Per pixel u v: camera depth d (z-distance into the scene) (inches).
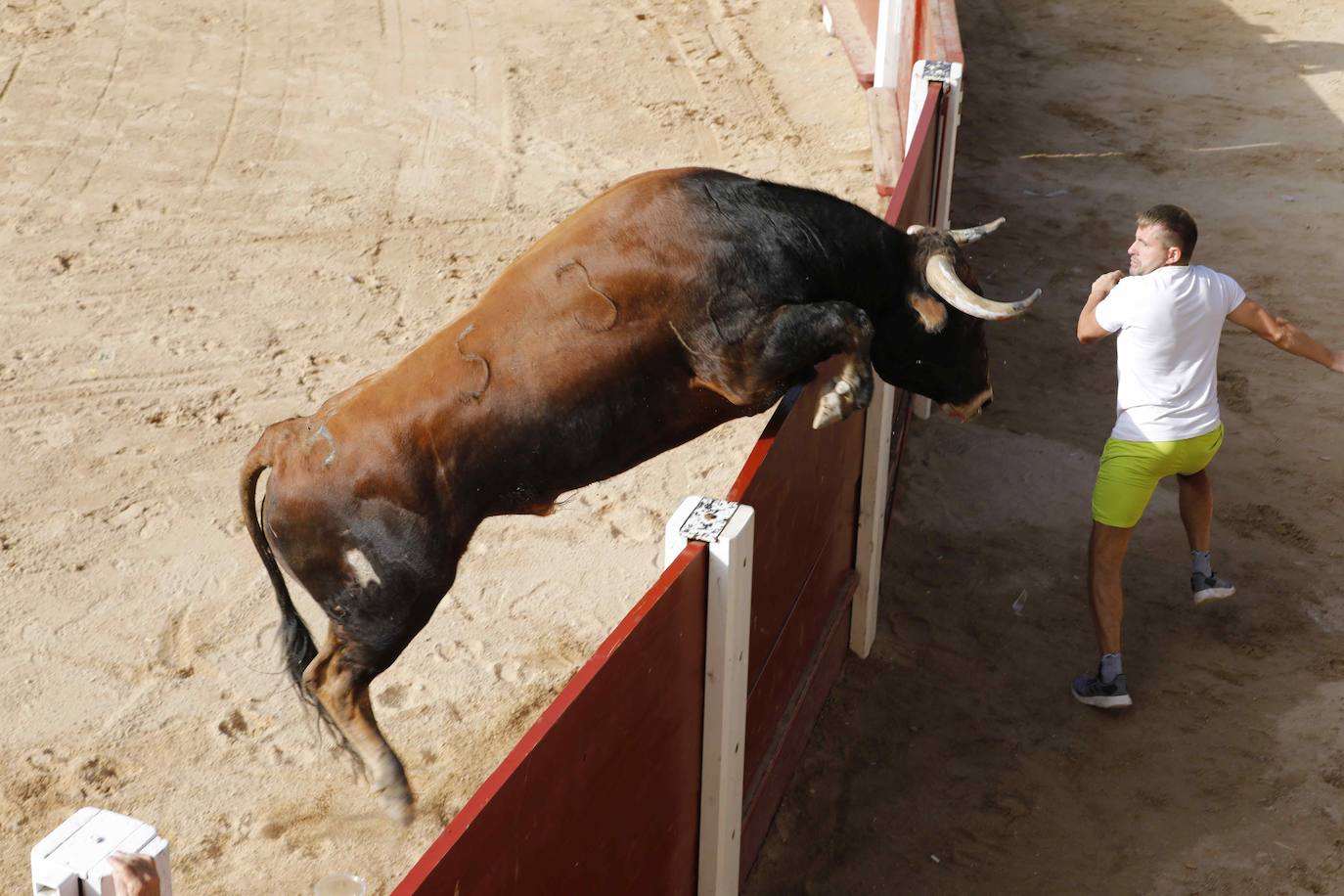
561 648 197.3
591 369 141.1
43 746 179.5
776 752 158.6
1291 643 194.5
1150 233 174.4
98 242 321.1
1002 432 252.8
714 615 123.6
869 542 187.5
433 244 320.8
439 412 142.8
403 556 146.9
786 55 433.1
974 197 353.4
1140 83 435.5
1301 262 318.0
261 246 319.3
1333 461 241.6
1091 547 182.5
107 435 249.0
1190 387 176.1
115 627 202.2
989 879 156.3
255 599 208.5
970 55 465.1
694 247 139.4
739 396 143.3
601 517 227.1
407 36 446.3
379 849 164.4
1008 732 179.8
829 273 144.6
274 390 263.1
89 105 393.7
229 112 390.6
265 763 177.3
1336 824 161.5
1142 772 171.6
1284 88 428.1
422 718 183.9
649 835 124.6
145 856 86.0
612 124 384.8
